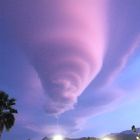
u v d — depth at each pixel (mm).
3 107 52688
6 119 51875
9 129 52094
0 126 51156
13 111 53188
